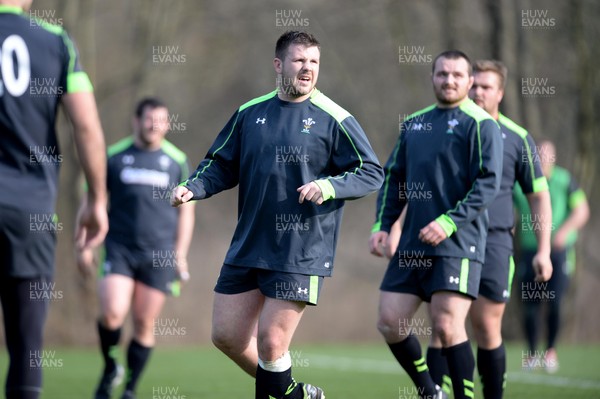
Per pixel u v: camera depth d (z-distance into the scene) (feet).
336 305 232.32
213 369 125.70
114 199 93.86
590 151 202.59
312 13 231.91
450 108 69.00
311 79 57.77
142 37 207.72
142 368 90.33
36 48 45.09
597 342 216.95
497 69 75.00
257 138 57.93
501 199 72.84
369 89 234.99
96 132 46.42
